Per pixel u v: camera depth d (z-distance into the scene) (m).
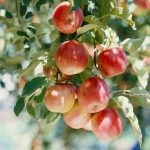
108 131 1.20
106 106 1.20
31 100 1.26
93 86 1.15
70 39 1.20
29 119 2.83
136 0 1.73
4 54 2.10
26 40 1.50
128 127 2.53
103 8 1.26
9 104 2.58
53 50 1.20
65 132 2.90
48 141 2.86
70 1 1.17
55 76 1.21
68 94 1.17
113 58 1.18
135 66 1.43
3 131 5.39
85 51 1.17
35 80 1.19
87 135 2.95
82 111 1.19
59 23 1.16
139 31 2.08
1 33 2.07
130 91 1.27
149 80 2.03
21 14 1.48
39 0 1.43
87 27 1.16
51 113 1.29
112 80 2.03
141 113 2.38
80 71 1.16
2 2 1.98
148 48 1.64
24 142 4.96
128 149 4.07
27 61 1.70
